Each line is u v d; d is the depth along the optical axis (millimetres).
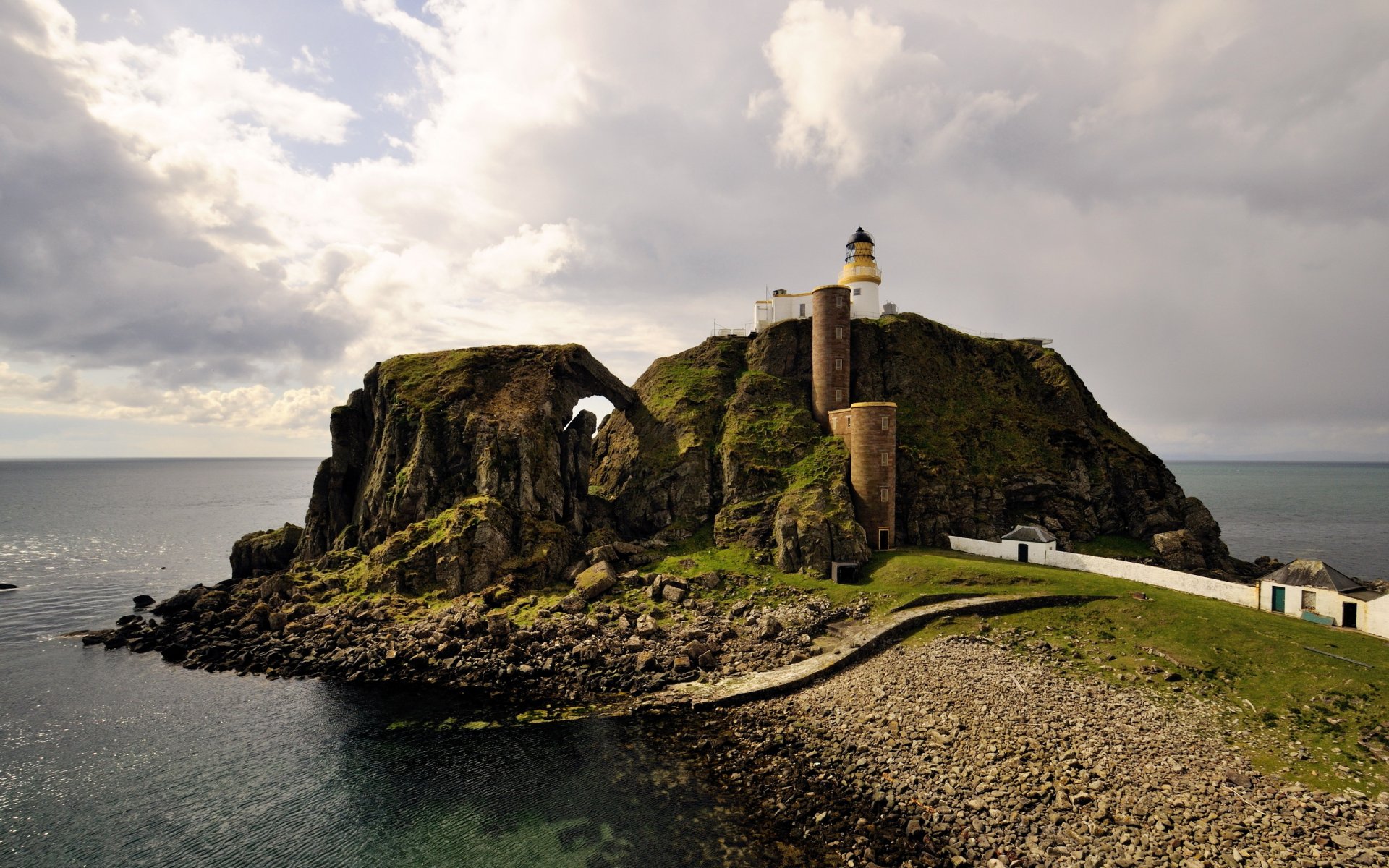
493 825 31734
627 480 84750
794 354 92938
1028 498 76250
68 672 51500
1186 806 28812
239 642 57000
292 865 29594
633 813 32094
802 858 28266
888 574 60156
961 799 30750
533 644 53094
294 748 39438
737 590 61250
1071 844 27328
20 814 33281
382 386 85375
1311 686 36000
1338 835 26328
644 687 45844
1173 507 77500
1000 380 90312
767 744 37250
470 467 75562
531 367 86125
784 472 75500
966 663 43562
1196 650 41438
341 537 77438
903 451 76438
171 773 36938
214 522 174250
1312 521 169750
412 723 42250
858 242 103000
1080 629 46719
